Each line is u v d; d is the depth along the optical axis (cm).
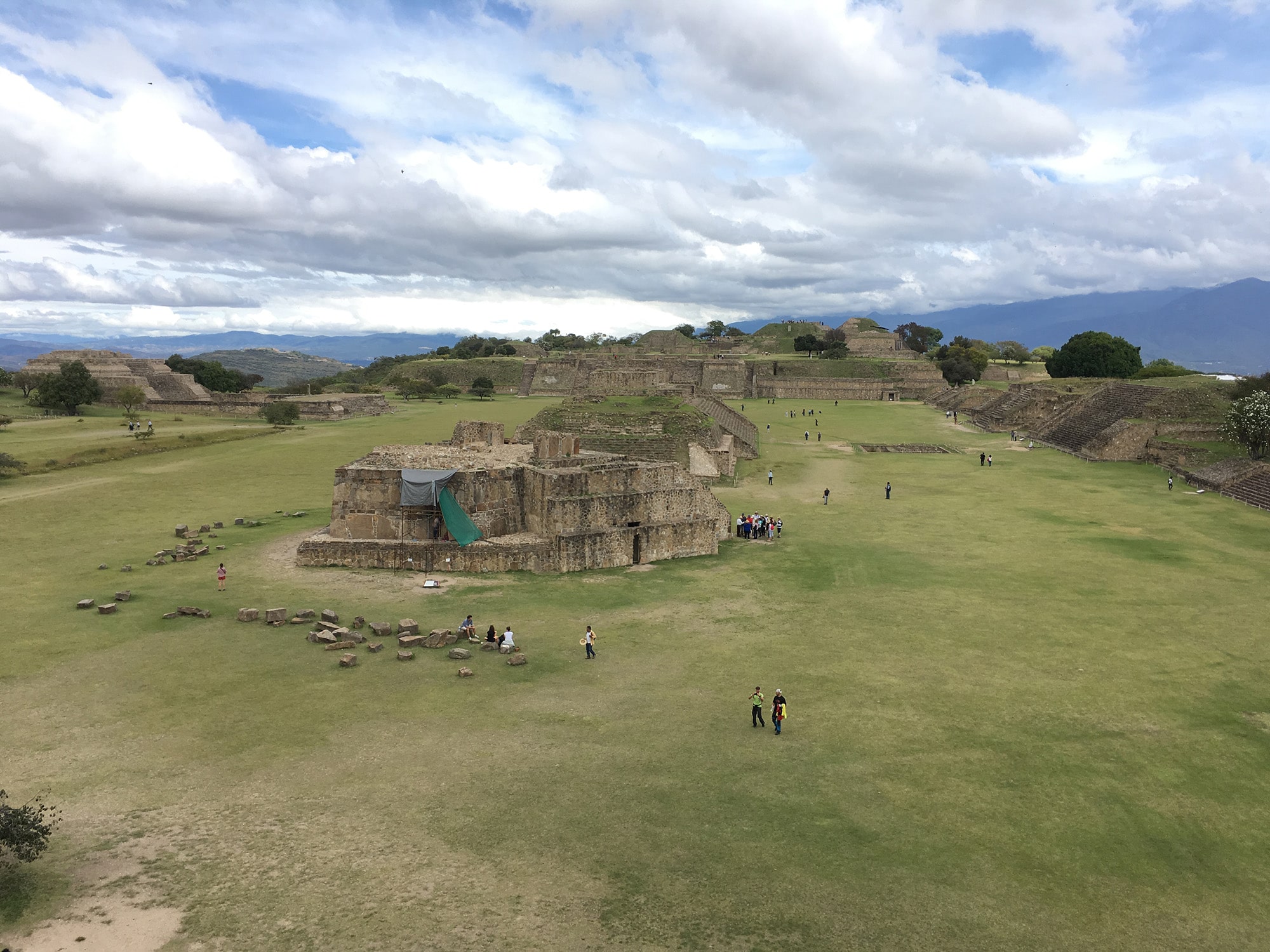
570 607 3688
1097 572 4366
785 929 1594
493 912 1608
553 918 1598
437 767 2208
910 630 3434
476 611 3581
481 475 4494
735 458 8262
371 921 1564
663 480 4838
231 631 3228
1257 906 1725
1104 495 6662
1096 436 9031
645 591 3975
